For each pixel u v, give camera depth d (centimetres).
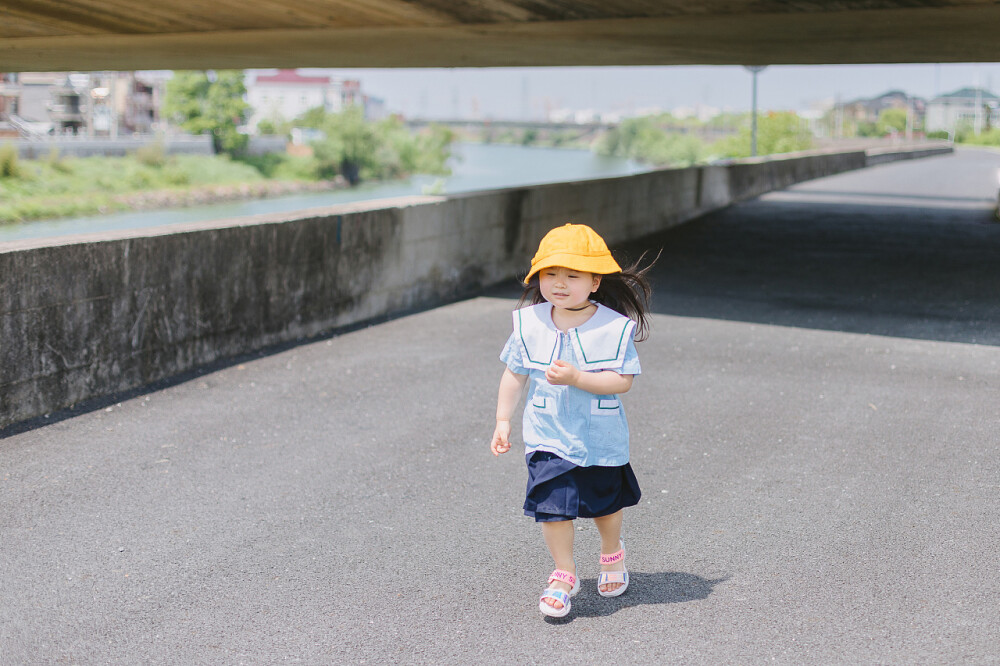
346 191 10894
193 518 445
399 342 826
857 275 1199
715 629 338
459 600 364
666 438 563
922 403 632
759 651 322
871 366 734
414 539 422
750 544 413
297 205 9181
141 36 1162
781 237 1638
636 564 395
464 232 1084
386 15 1015
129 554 405
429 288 1027
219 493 477
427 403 638
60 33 1149
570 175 14538
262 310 796
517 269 1215
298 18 1041
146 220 7275
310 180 10956
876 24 982
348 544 416
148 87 12462
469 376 708
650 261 1337
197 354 730
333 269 878
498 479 498
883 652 320
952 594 363
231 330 764
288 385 683
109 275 646
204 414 612
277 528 434
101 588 374
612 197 1534
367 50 1302
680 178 1933
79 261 622
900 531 425
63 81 11019
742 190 2534
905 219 1952
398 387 678
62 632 341
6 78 11031
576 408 335
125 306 661
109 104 10956
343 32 1120
